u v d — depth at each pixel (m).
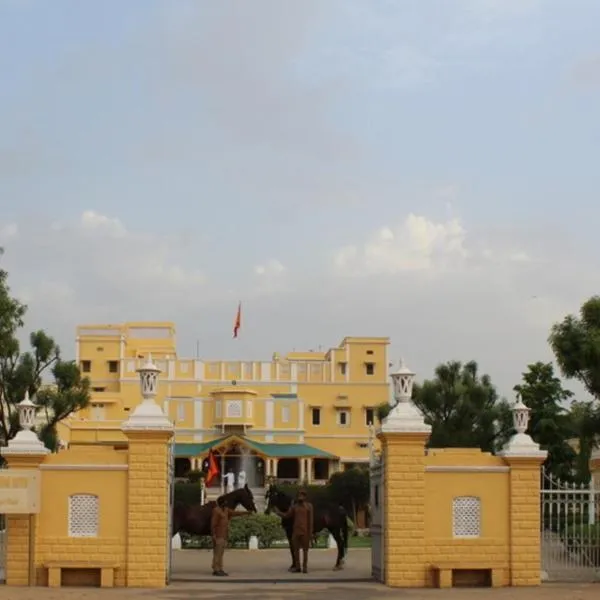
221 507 29.61
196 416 98.31
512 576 26.02
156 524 25.62
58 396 47.38
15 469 25.44
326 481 89.94
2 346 43.34
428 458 26.44
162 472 25.78
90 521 25.66
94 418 97.06
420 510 26.03
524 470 26.42
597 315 41.72
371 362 103.19
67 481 25.75
